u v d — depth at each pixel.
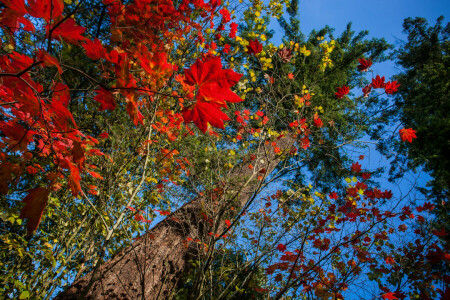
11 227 2.91
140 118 0.69
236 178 2.80
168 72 0.72
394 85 2.50
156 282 2.33
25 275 2.73
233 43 3.79
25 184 2.75
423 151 4.82
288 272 2.35
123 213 2.02
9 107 0.87
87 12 2.82
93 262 3.02
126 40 1.48
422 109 5.66
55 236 2.92
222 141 2.84
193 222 2.90
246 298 2.84
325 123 4.41
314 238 2.52
